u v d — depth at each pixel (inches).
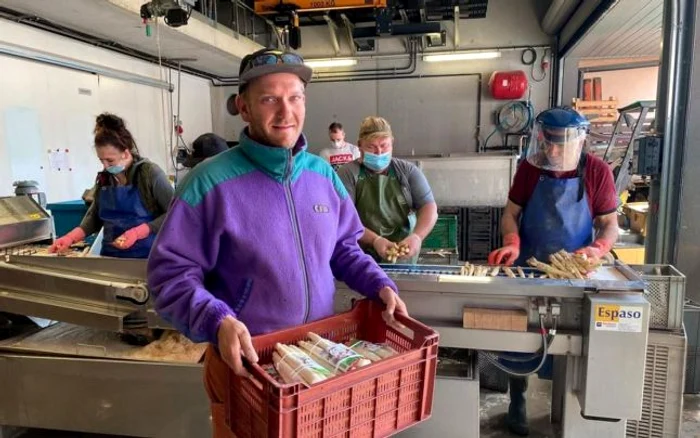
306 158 47.5
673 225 105.1
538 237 78.2
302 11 211.5
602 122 244.1
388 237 83.1
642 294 56.4
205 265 42.6
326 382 33.3
